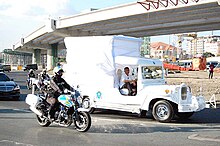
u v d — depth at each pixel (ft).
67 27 169.07
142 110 37.22
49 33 188.44
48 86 30.78
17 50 363.97
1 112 41.11
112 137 27.12
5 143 24.36
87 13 150.00
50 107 30.25
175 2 112.27
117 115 40.91
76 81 43.55
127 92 38.47
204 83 98.73
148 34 183.32
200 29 159.94
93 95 41.19
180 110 34.83
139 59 38.32
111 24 154.51
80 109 28.73
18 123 33.14
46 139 26.05
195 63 216.54
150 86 36.78
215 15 122.11
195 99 36.29
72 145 24.13
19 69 317.22
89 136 27.37
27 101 32.17
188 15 124.57
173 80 111.04
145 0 121.80
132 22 146.10
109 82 40.22
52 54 273.54
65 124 29.60
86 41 43.27
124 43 42.37
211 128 32.01
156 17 131.54
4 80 59.88
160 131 30.14
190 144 24.88
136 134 28.55
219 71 185.98
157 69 40.57
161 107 35.55
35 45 267.39
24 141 25.16
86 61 42.96
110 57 40.45
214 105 51.31
